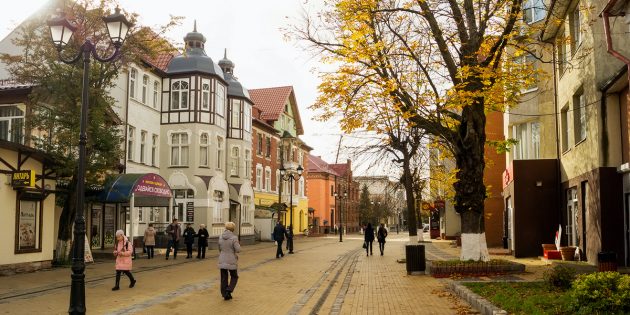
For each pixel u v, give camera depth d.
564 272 12.01
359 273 19.23
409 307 11.34
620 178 17.61
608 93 17.86
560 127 23.62
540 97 25.14
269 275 18.72
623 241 17.42
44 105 22.20
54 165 20.42
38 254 19.53
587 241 19.38
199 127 37.06
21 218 18.91
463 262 16.50
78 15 21.38
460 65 16.42
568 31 21.19
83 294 9.91
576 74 20.47
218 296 13.38
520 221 24.30
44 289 14.41
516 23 17.81
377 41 16.36
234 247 12.96
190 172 36.53
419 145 23.00
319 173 76.94
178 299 12.80
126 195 24.16
